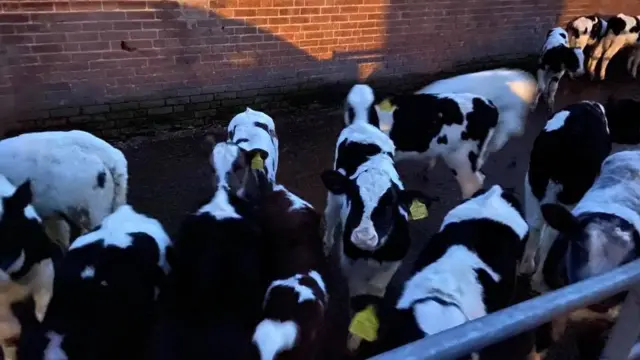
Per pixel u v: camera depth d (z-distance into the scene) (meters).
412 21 8.42
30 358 2.94
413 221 5.38
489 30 9.36
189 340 3.03
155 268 3.48
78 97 6.31
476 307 3.10
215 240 3.49
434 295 3.04
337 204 4.54
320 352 3.31
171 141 6.61
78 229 4.25
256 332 2.96
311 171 6.21
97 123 6.52
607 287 1.89
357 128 4.77
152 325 3.28
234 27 6.94
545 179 4.51
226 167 4.58
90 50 6.18
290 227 3.84
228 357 2.99
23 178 3.98
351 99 5.34
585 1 10.47
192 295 3.24
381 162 4.18
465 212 3.69
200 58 6.86
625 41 9.70
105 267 3.27
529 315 1.67
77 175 4.06
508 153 6.92
